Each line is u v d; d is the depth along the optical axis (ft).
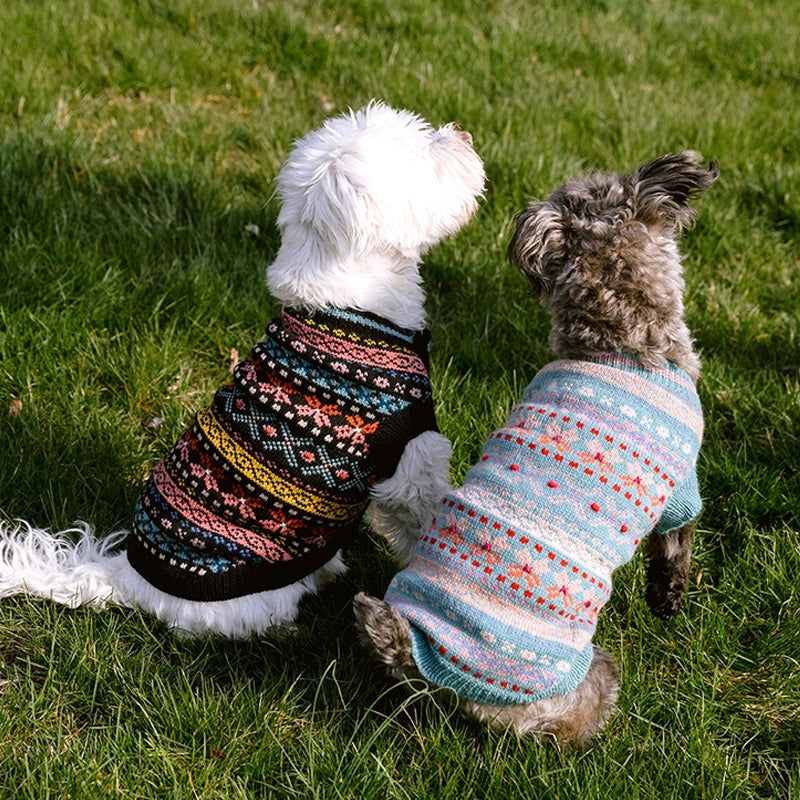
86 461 7.09
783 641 6.51
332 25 11.51
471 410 7.31
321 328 6.17
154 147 8.86
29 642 6.46
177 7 10.97
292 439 6.12
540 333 7.85
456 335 7.75
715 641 6.54
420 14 11.66
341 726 6.27
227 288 7.87
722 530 6.99
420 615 5.84
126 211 8.30
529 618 5.80
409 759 6.18
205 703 6.23
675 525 6.23
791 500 6.99
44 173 8.49
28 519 6.88
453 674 5.83
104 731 6.22
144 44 10.25
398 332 6.28
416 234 6.24
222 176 8.72
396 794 5.99
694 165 6.38
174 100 9.78
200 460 6.21
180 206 8.46
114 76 9.80
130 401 7.38
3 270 7.78
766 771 6.23
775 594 6.66
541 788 6.01
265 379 6.18
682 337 6.21
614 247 6.17
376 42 10.85
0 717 6.15
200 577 6.24
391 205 6.12
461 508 5.92
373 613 5.79
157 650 6.48
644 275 6.14
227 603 6.36
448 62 10.72
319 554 6.35
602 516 5.86
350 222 6.09
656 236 6.30
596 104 10.03
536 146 8.93
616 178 6.41
